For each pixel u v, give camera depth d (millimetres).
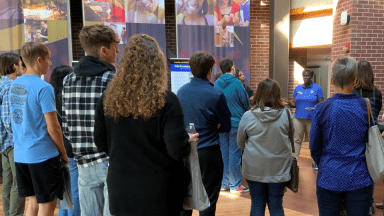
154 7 6680
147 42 1540
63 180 2510
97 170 1957
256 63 8234
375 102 3148
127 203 1505
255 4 8125
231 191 4473
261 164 2492
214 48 7129
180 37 6914
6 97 2979
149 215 1493
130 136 1498
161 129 1494
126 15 6523
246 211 3760
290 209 3818
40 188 2355
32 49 2344
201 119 2480
